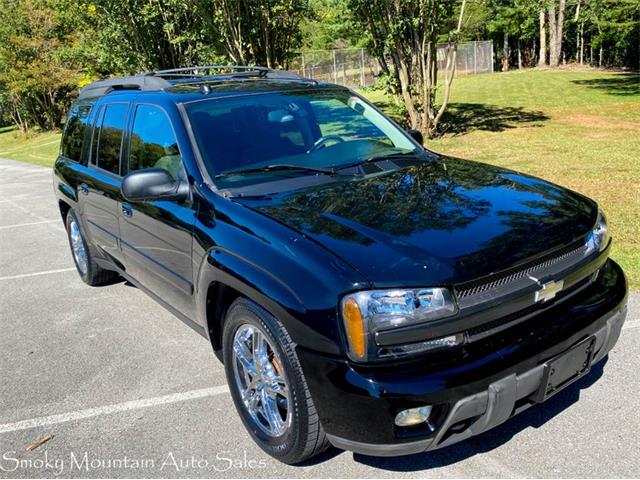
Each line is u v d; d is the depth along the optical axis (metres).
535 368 2.48
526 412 3.14
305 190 3.18
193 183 3.37
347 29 13.27
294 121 3.86
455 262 2.39
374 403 2.26
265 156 3.56
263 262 2.68
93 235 5.11
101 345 4.48
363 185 3.20
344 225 2.70
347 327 2.34
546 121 14.55
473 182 3.23
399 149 3.92
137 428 3.33
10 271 6.80
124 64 17.55
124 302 5.40
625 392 3.25
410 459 2.86
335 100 4.22
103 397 3.70
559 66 38.28
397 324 2.30
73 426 3.40
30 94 38.03
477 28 40.50
